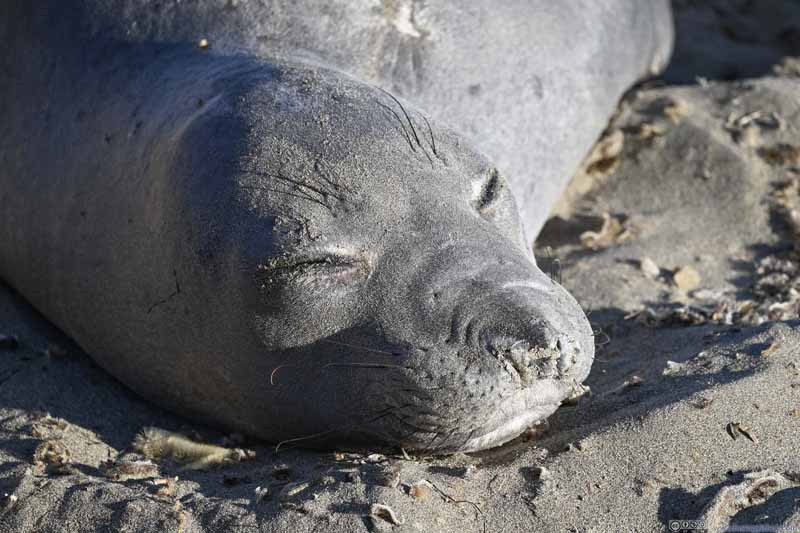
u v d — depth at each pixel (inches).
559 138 582.2
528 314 398.0
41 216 511.2
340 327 406.0
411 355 396.8
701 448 394.6
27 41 539.2
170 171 436.5
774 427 402.6
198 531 382.6
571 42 600.4
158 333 448.5
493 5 568.1
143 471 426.3
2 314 544.1
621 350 491.8
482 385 393.7
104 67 509.0
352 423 416.2
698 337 481.4
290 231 401.7
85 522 394.0
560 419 438.6
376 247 408.5
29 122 527.2
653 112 689.0
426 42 535.2
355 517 376.2
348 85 444.8
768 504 368.5
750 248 580.7
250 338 414.6
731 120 673.0
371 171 416.5
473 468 404.5
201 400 453.1
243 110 433.7
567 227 610.9
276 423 433.1
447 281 404.2
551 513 376.8
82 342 503.5
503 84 551.2
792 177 625.9
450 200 422.9
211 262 414.6
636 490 381.7
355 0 525.3
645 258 569.9
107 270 467.8
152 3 518.0
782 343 451.8
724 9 918.4
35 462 432.5
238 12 508.4
